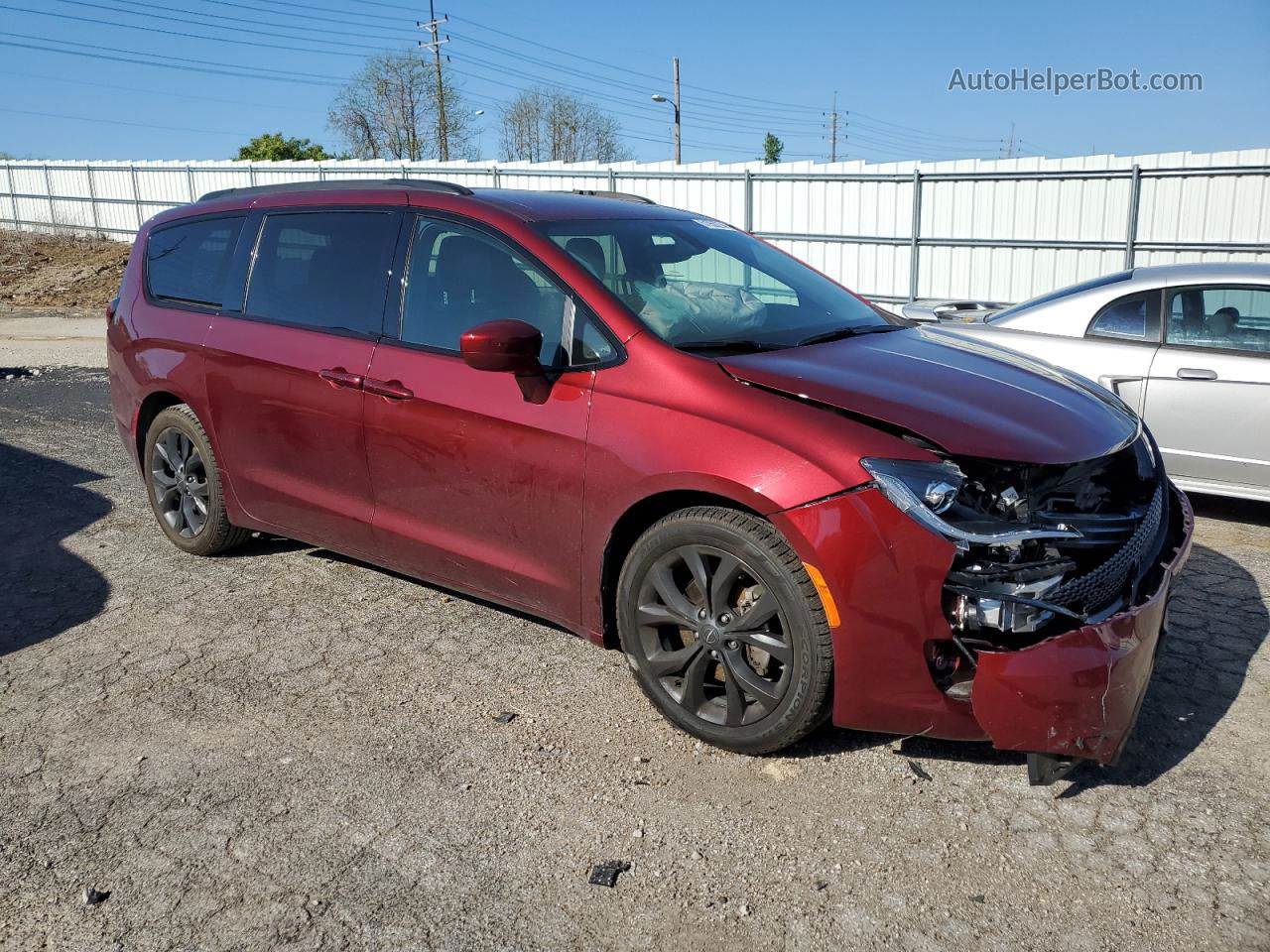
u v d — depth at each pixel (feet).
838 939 7.91
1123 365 18.44
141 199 97.81
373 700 11.78
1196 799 9.59
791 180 57.62
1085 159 49.26
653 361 10.62
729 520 9.88
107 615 14.30
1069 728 8.68
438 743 10.83
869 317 13.33
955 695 9.19
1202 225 46.98
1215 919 8.01
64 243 97.81
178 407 15.97
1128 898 8.28
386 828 9.38
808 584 9.47
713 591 10.14
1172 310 18.35
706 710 10.66
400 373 12.57
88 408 29.86
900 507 8.99
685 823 9.40
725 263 13.26
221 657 12.92
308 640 13.42
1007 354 12.53
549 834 9.27
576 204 13.24
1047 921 8.04
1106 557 9.56
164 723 11.31
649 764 10.38
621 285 11.53
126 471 22.26
